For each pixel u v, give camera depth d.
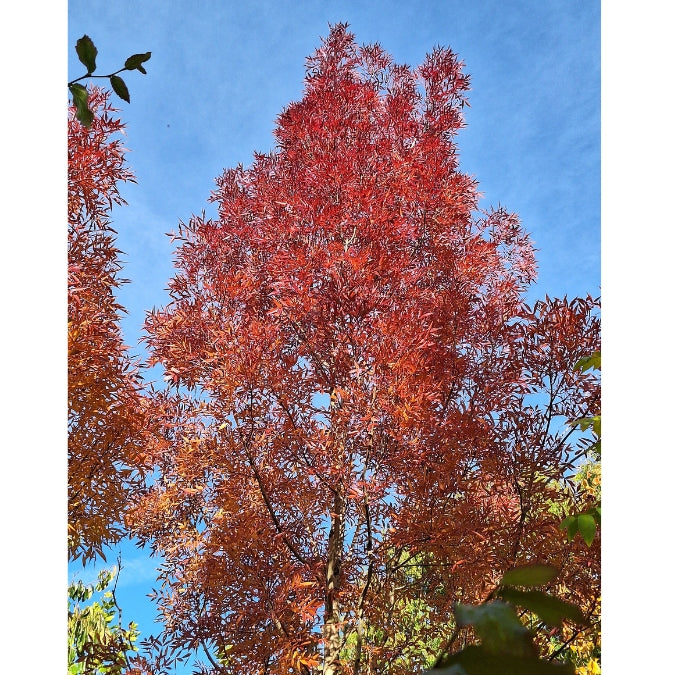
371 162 4.46
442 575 3.70
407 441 3.29
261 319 3.86
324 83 5.02
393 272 3.80
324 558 3.81
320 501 3.74
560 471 3.36
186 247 4.13
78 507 3.00
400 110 4.98
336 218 3.84
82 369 2.93
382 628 3.74
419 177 4.34
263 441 3.51
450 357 3.83
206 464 3.65
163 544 4.42
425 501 3.45
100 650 3.49
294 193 4.24
